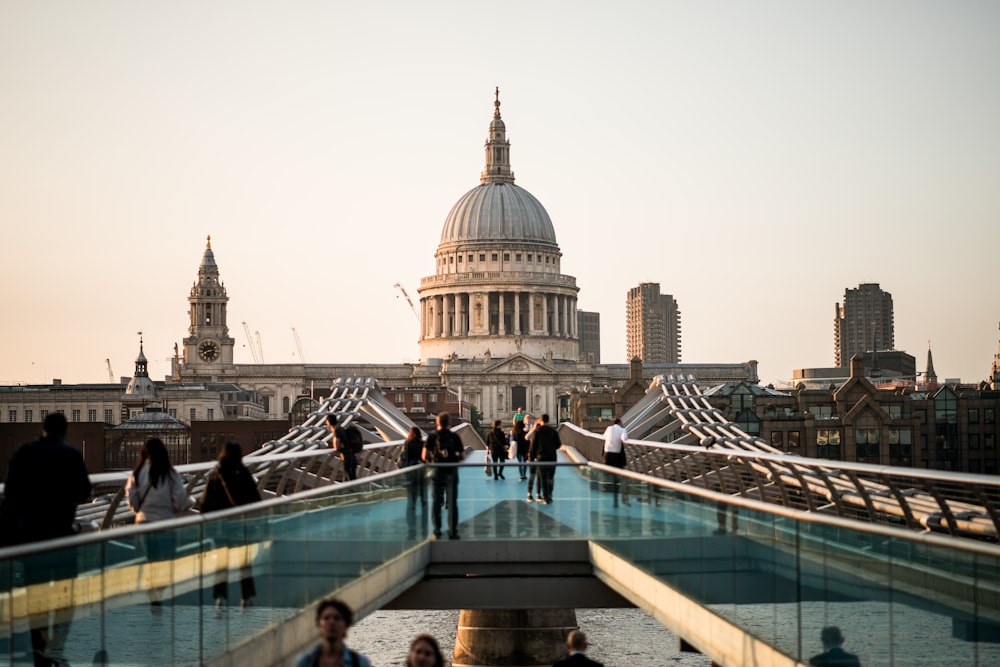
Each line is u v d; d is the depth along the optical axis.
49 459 21.14
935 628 17.86
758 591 23.55
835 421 182.38
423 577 35.19
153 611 19.17
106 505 34.03
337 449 40.75
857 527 19.77
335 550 26.55
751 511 23.84
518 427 51.47
